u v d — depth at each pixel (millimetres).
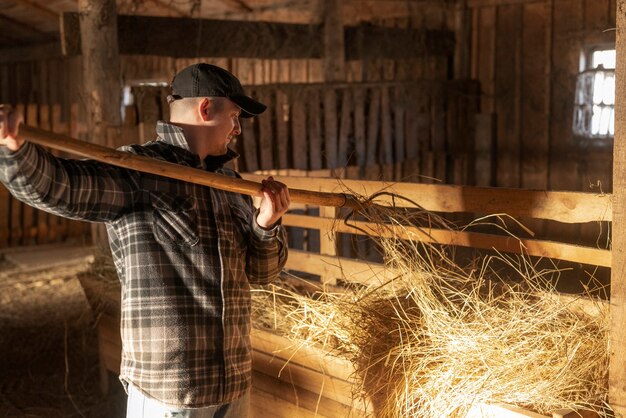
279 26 6488
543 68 7266
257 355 3246
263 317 3381
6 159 1644
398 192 3195
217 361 2021
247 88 5652
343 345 2943
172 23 5789
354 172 6484
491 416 2410
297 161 6012
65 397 4426
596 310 2703
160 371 1958
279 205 2105
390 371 2682
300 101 6000
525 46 7395
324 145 6215
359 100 6469
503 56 7578
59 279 7109
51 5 9422
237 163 5582
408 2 8047
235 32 6203
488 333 2588
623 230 2344
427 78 7887
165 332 1960
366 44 7086
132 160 1829
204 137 2121
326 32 6770
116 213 1961
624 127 2311
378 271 3277
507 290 2941
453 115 7473
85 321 5781
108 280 4336
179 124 2127
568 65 7051
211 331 2014
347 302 3000
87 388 4543
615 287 2375
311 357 3002
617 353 2385
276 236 2195
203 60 8594
